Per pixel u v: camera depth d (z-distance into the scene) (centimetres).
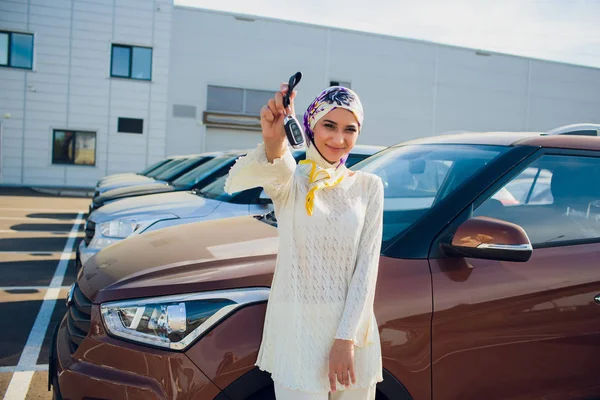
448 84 2598
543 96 2742
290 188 175
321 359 172
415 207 246
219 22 2286
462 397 210
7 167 2103
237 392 185
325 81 2420
